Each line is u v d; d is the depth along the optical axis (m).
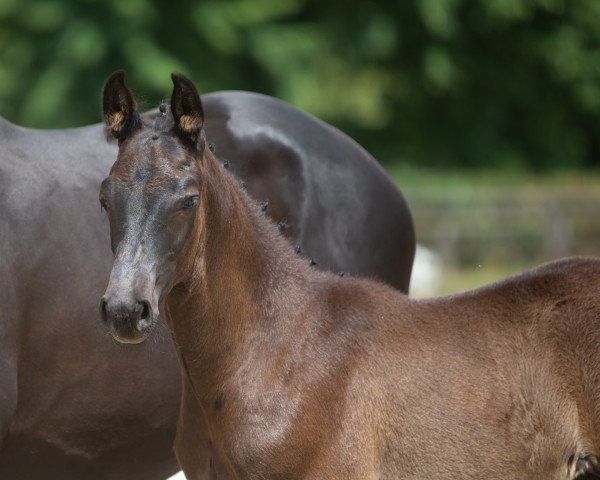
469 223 34.34
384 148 46.22
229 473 8.05
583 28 48.16
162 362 9.32
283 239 8.48
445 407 8.01
